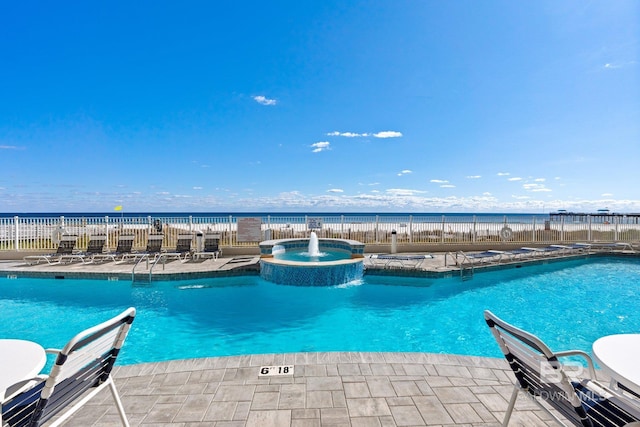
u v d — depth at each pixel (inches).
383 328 224.7
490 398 106.0
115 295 298.7
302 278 329.1
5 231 432.8
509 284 339.9
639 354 74.5
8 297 292.5
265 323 233.6
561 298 292.2
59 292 305.3
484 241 512.7
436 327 226.1
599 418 64.5
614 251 483.2
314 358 136.2
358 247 373.1
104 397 106.7
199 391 110.6
